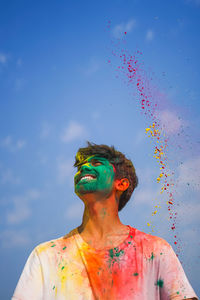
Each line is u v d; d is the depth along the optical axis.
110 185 2.60
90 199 2.57
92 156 2.70
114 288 2.28
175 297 2.25
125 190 2.74
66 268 2.39
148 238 2.50
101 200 2.57
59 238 2.61
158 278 2.33
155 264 2.37
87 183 2.57
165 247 2.44
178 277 2.31
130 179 2.79
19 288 2.38
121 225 2.59
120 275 2.32
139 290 2.28
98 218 2.54
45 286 2.36
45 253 2.48
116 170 2.69
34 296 2.35
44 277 2.39
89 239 2.51
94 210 2.56
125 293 2.27
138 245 2.45
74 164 2.81
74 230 2.63
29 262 2.50
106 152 2.70
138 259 2.38
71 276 2.35
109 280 2.31
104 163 2.66
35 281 2.38
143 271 2.34
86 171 2.62
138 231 2.55
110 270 2.35
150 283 2.31
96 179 2.58
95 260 2.39
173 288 2.28
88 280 2.33
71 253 2.46
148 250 2.42
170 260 2.37
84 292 2.29
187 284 2.31
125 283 2.30
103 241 2.48
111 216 2.57
